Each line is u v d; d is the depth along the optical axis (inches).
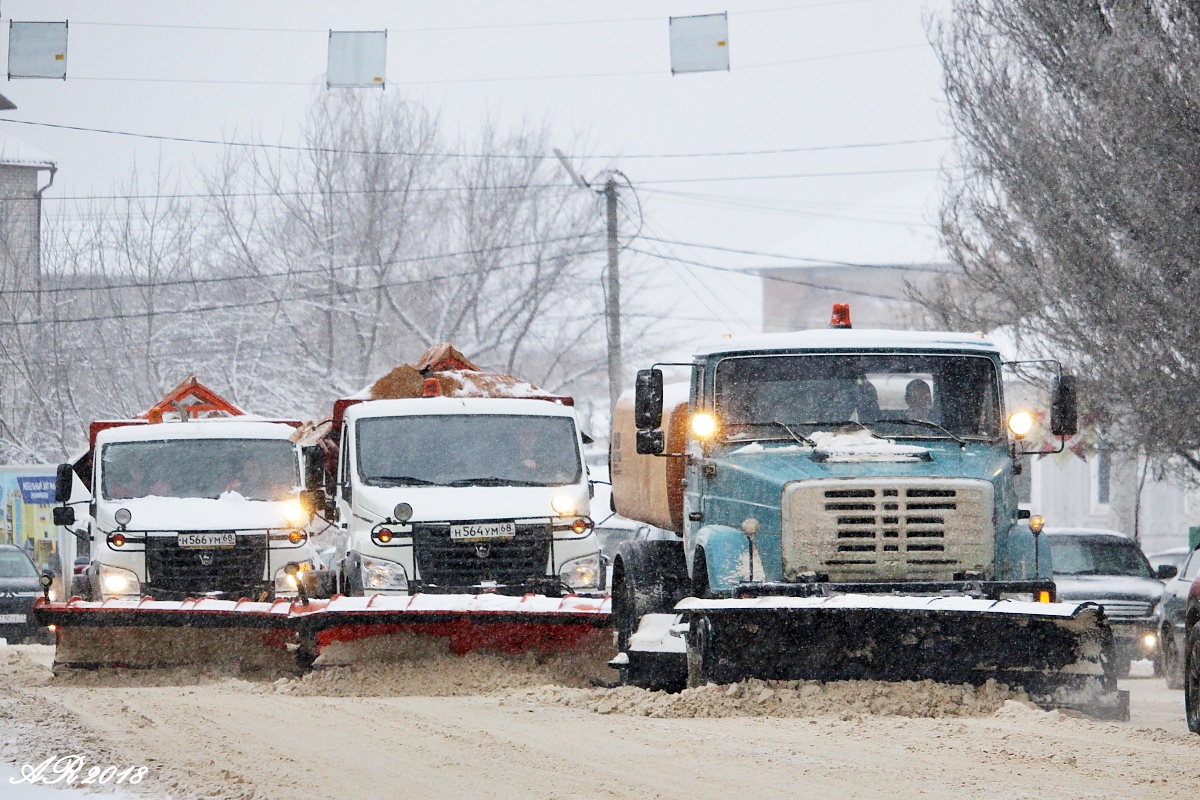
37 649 3245.6
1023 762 1197.1
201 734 1424.7
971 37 3299.7
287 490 2615.7
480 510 2138.3
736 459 1681.8
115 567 2417.6
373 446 2226.9
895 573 1601.9
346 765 1219.9
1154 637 2701.8
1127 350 2962.6
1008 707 1485.0
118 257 7145.7
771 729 1405.0
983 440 1701.5
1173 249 2871.6
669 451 1887.3
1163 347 2960.1
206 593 2418.8
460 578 2124.8
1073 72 3061.0
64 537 3651.6
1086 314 3065.9
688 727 1437.0
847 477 1610.5
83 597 2477.9
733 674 1589.6
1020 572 1630.2
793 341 1740.9
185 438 2632.9
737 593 1576.0
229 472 2610.7
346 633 1945.1
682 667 1759.4
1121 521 4483.3
